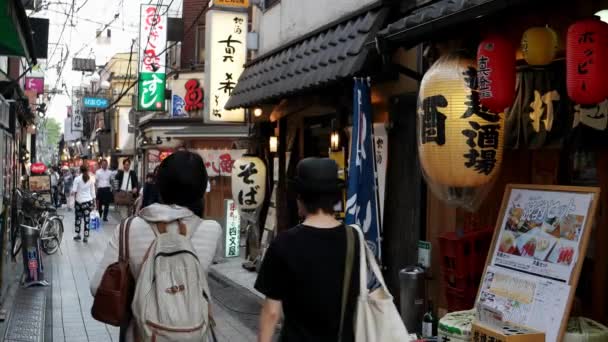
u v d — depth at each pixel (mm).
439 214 7383
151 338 3436
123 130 42719
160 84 24422
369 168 7609
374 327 3324
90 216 20312
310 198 3504
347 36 8875
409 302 6910
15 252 14875
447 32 6270
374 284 3418
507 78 5375
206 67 14914
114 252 3688
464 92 5680
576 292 5512
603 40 4434
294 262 3344
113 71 43469
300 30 11773
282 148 12891
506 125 6188
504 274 5430
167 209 3766
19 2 7016
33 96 31062
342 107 9641
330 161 3598
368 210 7539
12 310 9773
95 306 3637
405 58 8047
